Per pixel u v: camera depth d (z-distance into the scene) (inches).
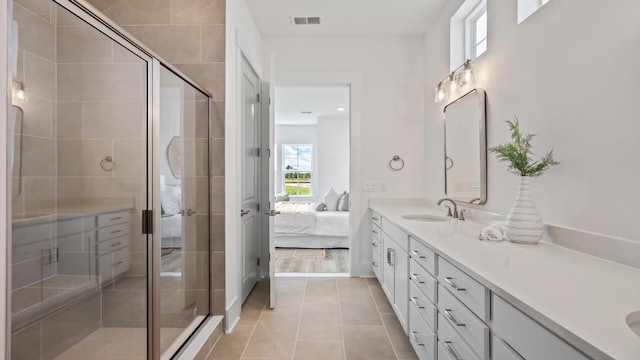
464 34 110.4
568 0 57.2
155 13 93.5
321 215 212.2
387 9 117.9
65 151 58.6
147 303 65.9
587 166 53.6
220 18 93.1
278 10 118.2
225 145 92.7
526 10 71.3
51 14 55.5
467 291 47.6
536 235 60.4
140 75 64.4
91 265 60.3
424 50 139.4
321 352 81.7
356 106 140.3
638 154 45.1
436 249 59.2
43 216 54.4
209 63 92.9
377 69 140.5
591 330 26.5
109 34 60.2
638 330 29.8
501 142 79.4
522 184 62.7
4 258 40.4
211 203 92.7
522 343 34.4
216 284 92.4
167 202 72.4
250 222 125.3
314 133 349.4
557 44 60.2
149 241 66.5
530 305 31.9
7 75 40.3
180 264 78.1
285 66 140.3
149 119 65.9
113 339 61.8
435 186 126.5
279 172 348.2
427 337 66.2
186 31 93.1
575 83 55.9
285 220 208.1
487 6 86.4
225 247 92.3
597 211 51.8
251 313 105.3
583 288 37.0
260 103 140.3
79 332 57.7
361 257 143.2
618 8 47.7
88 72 60.7
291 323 97.9
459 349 50.8
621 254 46.8
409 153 140.7
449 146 111.5
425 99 138.2
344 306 110.6
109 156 63.1
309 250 203.2
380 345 85.0
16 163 51.4
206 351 78.5
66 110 59.2
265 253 141.6
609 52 49.3
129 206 64.7
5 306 40.6
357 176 140.9
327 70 140.0
